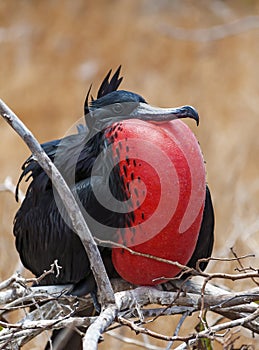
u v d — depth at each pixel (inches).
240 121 978.1
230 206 706.8
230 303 384.2
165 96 1119.6
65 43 1332.4
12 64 1280.8
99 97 460.1
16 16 1400.1
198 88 1118.4
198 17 1353.3
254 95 1039.0
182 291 396.2
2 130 1032.8
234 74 1147.3
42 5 1427.2
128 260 396.2
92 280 425.7
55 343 433.4
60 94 1187.9
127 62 1273.4
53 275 441.1
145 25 1359.5
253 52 1190.3
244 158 854.5
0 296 414.0
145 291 394.6
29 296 396.8
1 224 641.6
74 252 426.6
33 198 458.3
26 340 405.1
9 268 562.3
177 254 390.6
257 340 485.4
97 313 444.8
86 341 330.3
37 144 339.9
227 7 1344.7
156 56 1277.1
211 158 856.3
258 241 631.2
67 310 425.7
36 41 1341.0
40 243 446.9
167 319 528.1
